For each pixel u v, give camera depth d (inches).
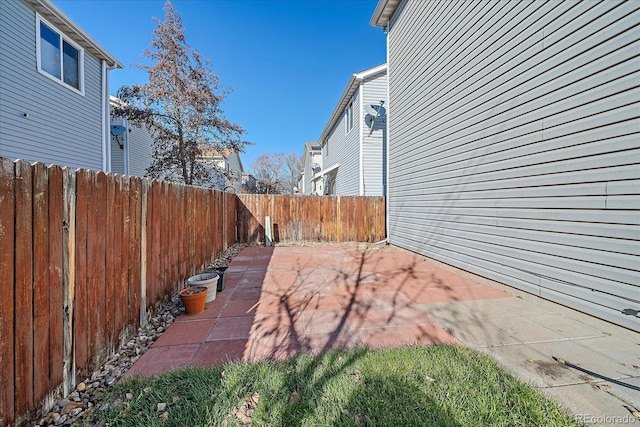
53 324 70.1
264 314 131.8
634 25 99.6
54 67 278.8
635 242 101.1
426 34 235.1
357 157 430.6
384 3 288.8
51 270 69.7
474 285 174.6
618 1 103.7
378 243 359.6
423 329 114.6
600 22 109.2
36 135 259.4
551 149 129.3
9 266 58.1
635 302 101.2
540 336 106.7
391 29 309.1
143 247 117.6
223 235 287.1
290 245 348.5
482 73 170.7
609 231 108.5
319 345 101.6
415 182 263.6
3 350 56.5
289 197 365.4
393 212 323.9
